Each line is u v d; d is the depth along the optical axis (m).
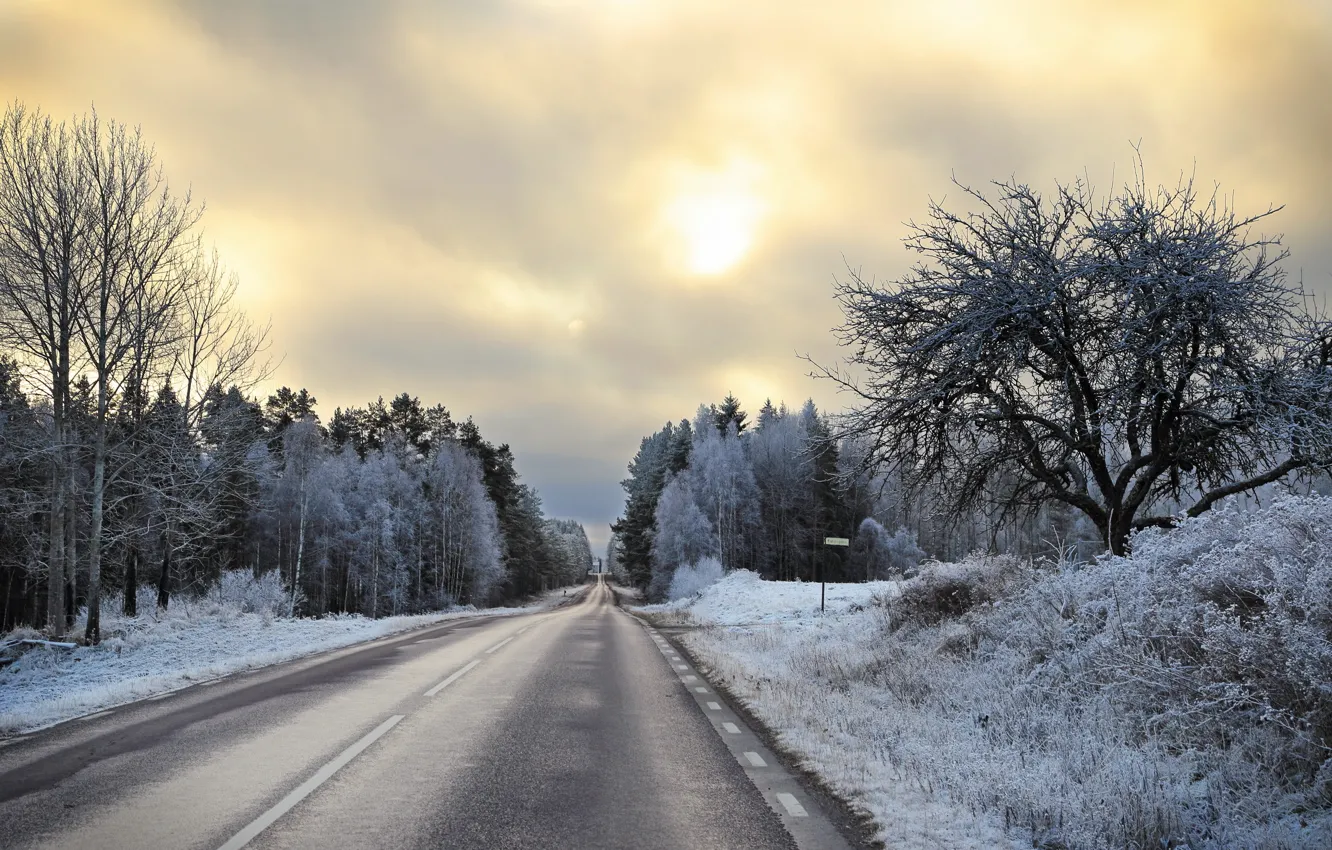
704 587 58.84
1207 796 5.71
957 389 13.30
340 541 60.69
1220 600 8.01
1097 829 5.20
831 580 73.62
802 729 8.84
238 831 5.29
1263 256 11.42
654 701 11.22
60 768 7.04
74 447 21.36
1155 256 11.47
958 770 6.75
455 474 74.88
